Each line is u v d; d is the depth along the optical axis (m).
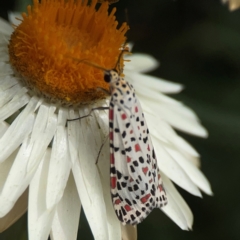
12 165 0.13
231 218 0.18
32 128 0.14
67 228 0.13
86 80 0.14
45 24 0.14
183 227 0.14
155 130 0.15
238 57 0.20
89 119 0.14
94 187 0.14
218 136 0.19
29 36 0.14
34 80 0.14
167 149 0.15
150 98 0.16
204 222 0.18
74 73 0.14
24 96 0.14
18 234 0.14
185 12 0.20
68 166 0.13
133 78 0.16
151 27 0.20
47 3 0.14
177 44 0.20
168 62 0.20
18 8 0.16
